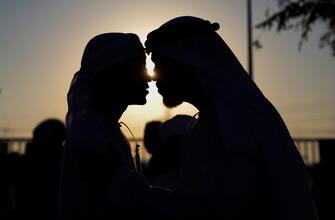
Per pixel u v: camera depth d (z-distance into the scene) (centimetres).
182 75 278
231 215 245
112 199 241
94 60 268
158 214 242
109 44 268
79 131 252
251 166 251
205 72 271
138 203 242
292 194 257
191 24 277
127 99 274
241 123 258
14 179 448
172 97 284
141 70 273
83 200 243
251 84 278
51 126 406
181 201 245
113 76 270
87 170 245
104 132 257
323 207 973
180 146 402
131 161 272
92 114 262
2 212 444
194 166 270
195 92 280
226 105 264
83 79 270
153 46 279
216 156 259
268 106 272
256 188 252
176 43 276
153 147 438
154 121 456
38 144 408
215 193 248
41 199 396
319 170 1017
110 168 247
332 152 1030
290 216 254
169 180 396
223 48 281
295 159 267
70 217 243
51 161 404
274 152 257
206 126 271
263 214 254
